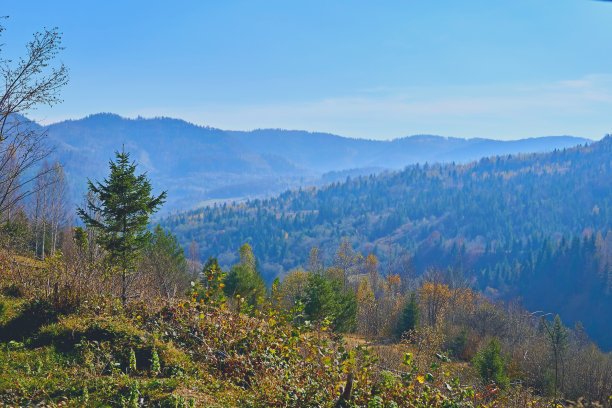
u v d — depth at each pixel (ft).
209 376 31.99
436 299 215.72
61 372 27.17
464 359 135.74
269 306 39.55
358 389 31.76
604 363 125.39
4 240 56.13
